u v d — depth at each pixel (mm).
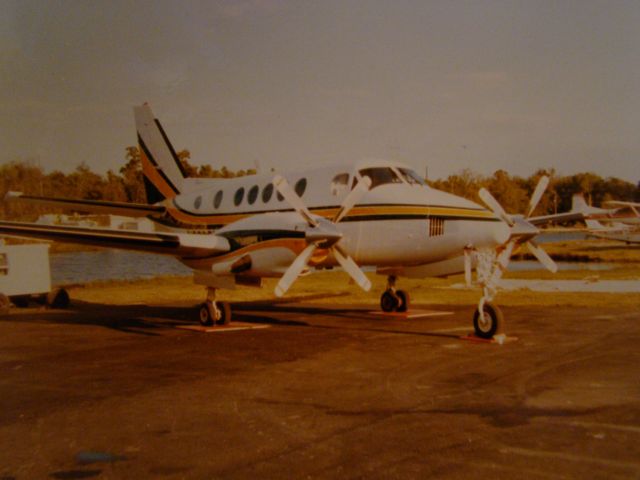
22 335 10836
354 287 21625
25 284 17000
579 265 32062
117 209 15922
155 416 5512
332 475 4074
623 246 47125
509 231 10117
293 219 10570
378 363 7777
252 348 9125
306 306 15906
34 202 14812
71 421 5391
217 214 14578
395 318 12695
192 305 17062
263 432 5000
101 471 4211
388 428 5051
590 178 95438
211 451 4570
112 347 9438
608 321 11375
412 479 3986
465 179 84688
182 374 7312
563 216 12578
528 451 4461
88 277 29797
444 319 12344
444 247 10320
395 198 10844
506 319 11719
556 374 6949
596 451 4434
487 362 7711
